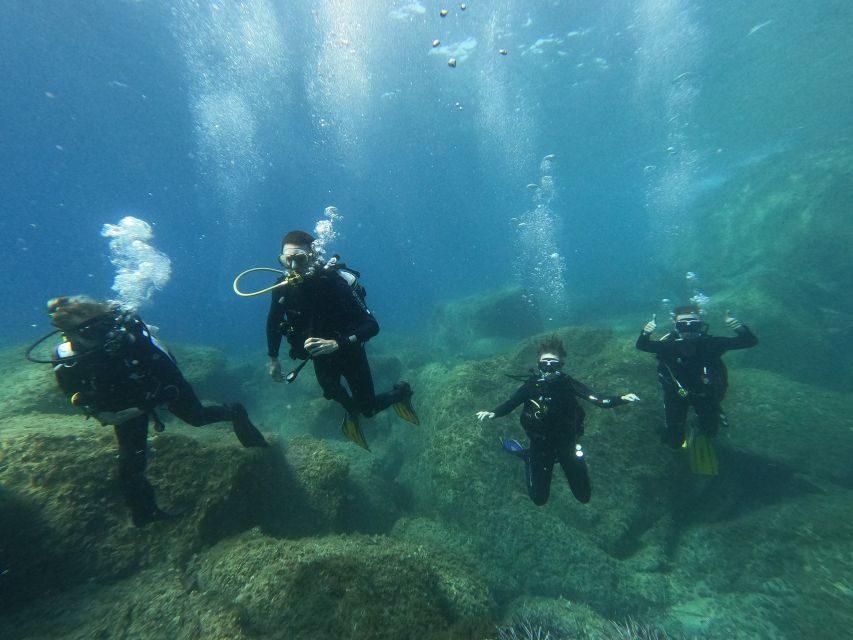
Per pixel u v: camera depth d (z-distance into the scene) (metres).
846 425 5.20
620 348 6.94
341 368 2.90
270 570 2.95
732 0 13.11
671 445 4.96
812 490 4.78
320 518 4.41
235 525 3.79
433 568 3.67
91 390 2.75
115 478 3.57
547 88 19.92
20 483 3.37
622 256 52.62
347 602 2.76
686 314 4.81
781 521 4.49
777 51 15.78
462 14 14.56
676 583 4.37
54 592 2.94
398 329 27.12
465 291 44.84
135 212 54.84
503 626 3.42
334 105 22.72
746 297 9.22
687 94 19.92
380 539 4.07
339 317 2.77
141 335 2.93
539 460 3.78
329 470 4.73
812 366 7.71
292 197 47.38
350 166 35.22
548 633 3.31
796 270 11.23
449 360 14.31
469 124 25.02
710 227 15.35
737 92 19.33
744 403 5.70
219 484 3.83
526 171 37.78
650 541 4.83
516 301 16.64
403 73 18.78
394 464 7.36
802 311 8.95
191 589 3.03
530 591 4.44
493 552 4.72
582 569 4.45
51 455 3.57
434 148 29.92
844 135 13.30
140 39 16.72
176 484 3.75
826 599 3.68
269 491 4.33
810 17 13.70
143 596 2.87
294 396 10.91
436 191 47.81
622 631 3.50
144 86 20.44
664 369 4.88
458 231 116.94
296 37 16.50
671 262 16.64
